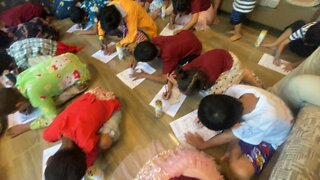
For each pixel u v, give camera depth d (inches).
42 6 98.7
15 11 88.4
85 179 48.1
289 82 41.5
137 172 49.4
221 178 40.9
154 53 56.8
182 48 61.9
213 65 54.2
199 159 42.5
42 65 58.8
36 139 57.5
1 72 66.9
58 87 60.2
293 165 29.2
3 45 76.1
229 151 50.0
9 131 58.6
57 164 35.9
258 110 40.9
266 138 43.6
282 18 75.9
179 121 57.2
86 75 67.1
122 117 59.9
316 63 41.5
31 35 78.8
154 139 54.7
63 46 75.4
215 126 38.5
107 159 52.6
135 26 74.4
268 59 71.5
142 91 65.8
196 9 80.7
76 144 44.6
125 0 73.8
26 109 60.5
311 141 30.9
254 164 44.8
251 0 69.9
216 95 40.0
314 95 35.7
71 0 95.4
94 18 87.2
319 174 28.1
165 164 43.4
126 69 73.0
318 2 67.4
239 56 73.7
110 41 84.0
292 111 43.1
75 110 49.1
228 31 84.0
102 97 55.6
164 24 89.0
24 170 52.2
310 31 57.7
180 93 62.7
